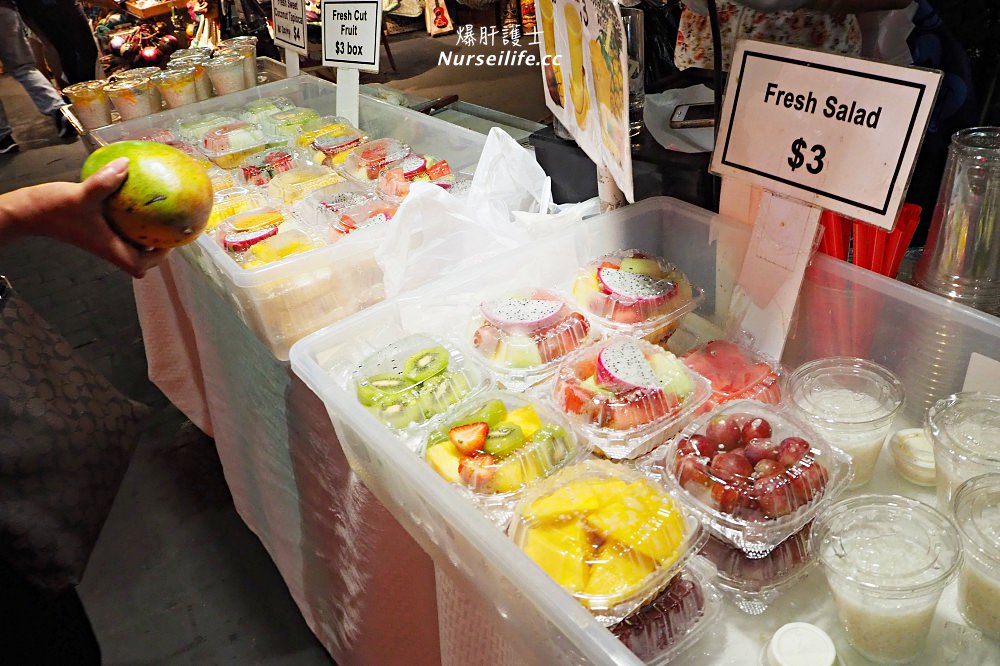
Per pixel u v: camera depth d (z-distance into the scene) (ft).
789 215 2.99
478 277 3.62
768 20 3.46
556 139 4.61
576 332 3.34
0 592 3.94
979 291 2.99
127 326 9.80
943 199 3.03
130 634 5.93
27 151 15.29
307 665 5.54
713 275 3.73
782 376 3.16
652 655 2.26
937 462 2.61
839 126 2.66
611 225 3.82
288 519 5.10
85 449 4.00
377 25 5.61
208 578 6.34
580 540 2.33
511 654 2.61
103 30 14.98
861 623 2.20
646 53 4.45
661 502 2.44
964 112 3.55
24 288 10.86
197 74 7.35
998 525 2.22
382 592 4.07
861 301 3.10
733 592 2.47
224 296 4.54
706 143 3.93
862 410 2.80
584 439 2.89
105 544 6.74
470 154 5.43
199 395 7.09
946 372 2.95
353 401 2.97
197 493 7.19
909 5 3.13
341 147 5.57
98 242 3.19
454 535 2.51
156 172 3.09
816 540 2.34
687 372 3.08
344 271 3.97
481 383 3.20
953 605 2.39
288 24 6.93
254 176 5.49
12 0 14.30
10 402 3.68
